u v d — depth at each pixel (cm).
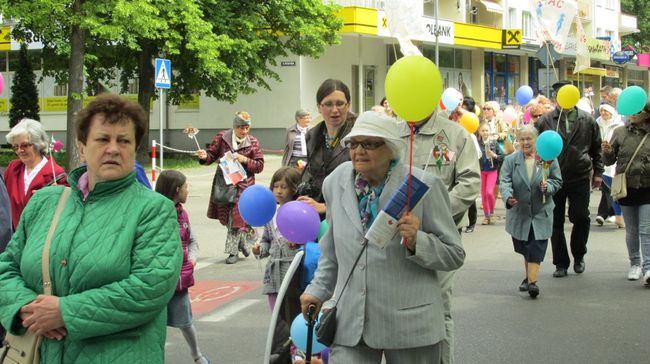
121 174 334
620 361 637
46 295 320
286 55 2914
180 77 2783
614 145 923
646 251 910
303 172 594
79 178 342
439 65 4203
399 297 379
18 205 709
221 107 3491
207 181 2284
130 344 326
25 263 329
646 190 910
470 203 516
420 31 1402
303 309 415
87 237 325
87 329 312
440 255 376
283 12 2788
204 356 669
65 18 2141
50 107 3928
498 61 4756
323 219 576
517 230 867
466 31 4009
